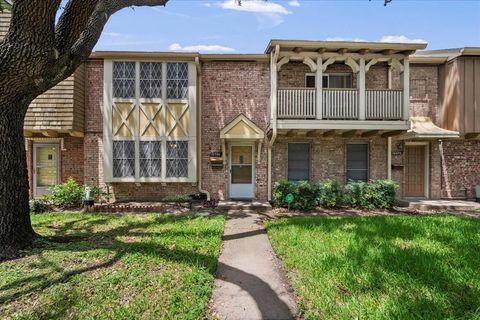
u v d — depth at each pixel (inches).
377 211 368.2
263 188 428.5
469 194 444.8
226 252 215.5
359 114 382.3
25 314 125.6
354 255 187.0
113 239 227.9
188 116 400.2
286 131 401.4
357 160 444.1
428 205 383.2
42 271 164.1
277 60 384.2
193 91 400.2
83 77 416.5
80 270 165.2
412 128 422.0
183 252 198.1
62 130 389.1
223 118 427.5
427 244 209.6
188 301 137.6
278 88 381.4
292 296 148.9
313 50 383.6
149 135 398.6
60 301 135.0
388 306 125.9
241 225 295.0
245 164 436.5
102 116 421.1
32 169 427.8
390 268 165.3
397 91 386.6
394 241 218.2
